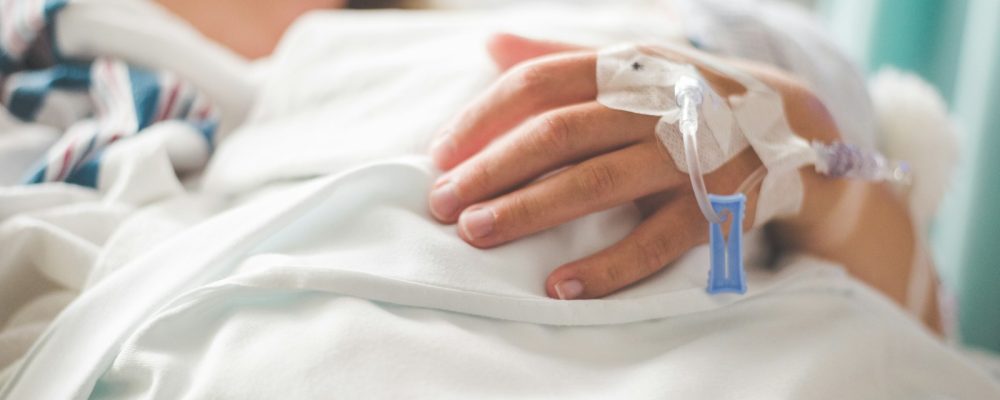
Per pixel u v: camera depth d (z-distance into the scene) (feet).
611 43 1.95
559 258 1.60
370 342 1.43
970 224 2.91
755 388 1.49
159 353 1.46
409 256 1.53
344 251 1.54
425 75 1.89
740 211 1.57
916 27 3.28
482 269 1.53
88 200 1.77
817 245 1.83
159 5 2.40
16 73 2.10
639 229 1.61
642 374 1.50
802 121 1.74
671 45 1.73
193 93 2.01
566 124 1.60
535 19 2.09
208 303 1.48
